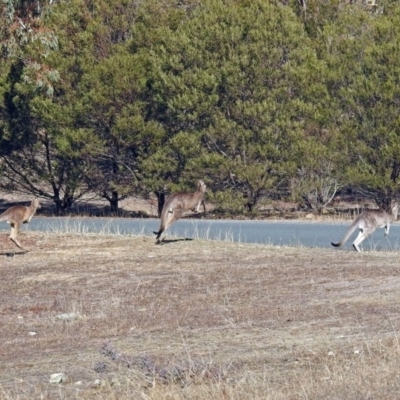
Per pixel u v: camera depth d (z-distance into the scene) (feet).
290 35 284.20
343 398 64.23
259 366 77.77
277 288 122.01
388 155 263.90
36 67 261.65
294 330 93.15
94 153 292.81
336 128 277.44
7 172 319.47
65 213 312.71
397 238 195.31
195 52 284.61
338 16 314.55
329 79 279.69
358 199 318.24
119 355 84.23
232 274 135.03
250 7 290.56
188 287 127.34
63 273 142.51
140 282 133.08
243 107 280.10
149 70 291.99
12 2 244.01
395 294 111.24
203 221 262.67
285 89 281.74
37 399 71.87
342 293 114.93
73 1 310.24
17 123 309.22
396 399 63.21
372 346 81.71
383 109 269.23
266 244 170.71
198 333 95.09
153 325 103.04
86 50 300.20
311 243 186.70
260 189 282.15
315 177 289.12
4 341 99.35
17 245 163.02
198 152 282.77
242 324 98.58
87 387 74.79
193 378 73.56
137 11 309.63
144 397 68.23
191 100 279.49
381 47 270.46
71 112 292.81
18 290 132.05
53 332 103.14
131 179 307.99
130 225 245.65
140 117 287.48
